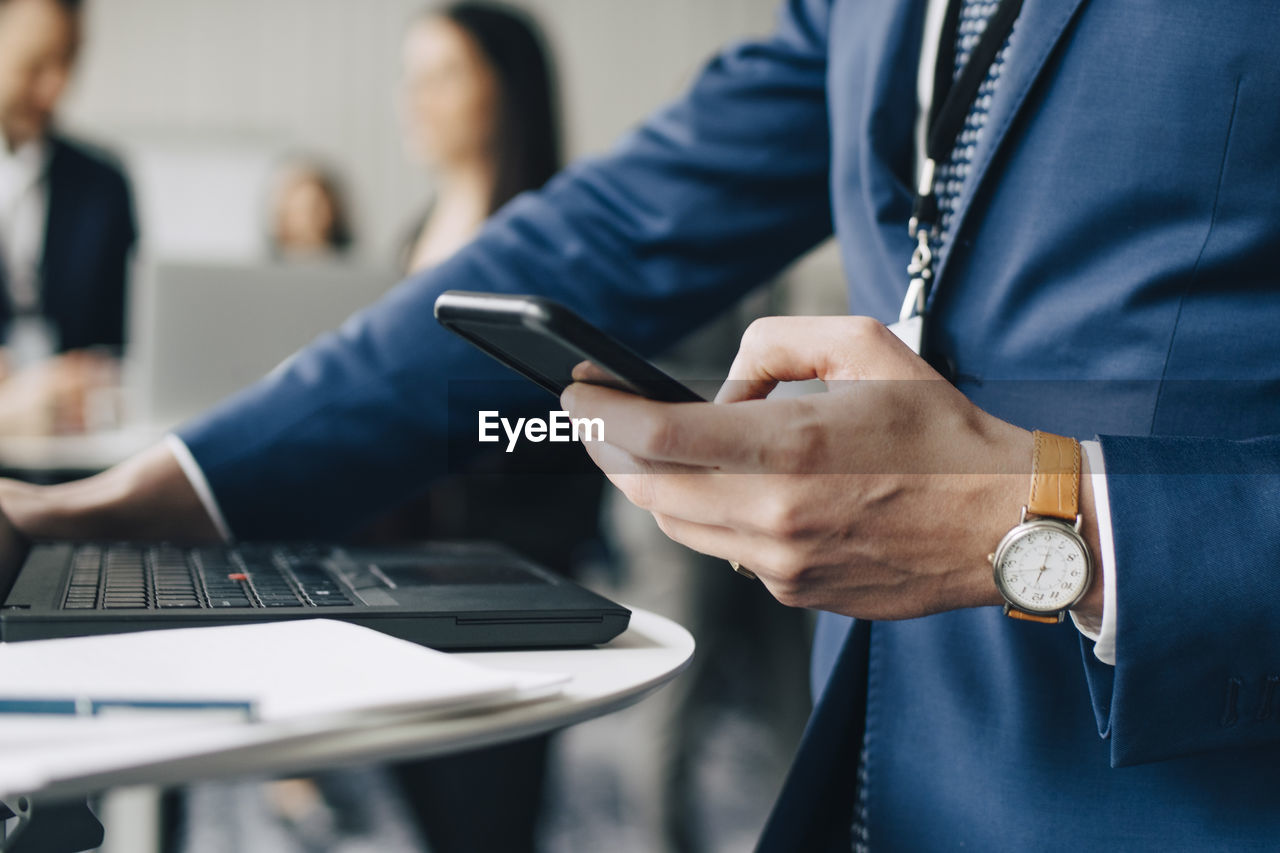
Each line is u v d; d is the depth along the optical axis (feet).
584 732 8.91
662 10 17.46
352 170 17.08
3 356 7.91
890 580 1.43
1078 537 1.40
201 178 16.76
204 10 16.70
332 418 2.19
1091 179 1.61
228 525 2.17
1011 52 1.68
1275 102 1.51
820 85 2.28
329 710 1.12
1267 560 1.40
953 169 1.80
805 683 6.80
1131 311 1.61
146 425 6.32
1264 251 1.55
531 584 1.83
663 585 6.49
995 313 1.72
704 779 7.72
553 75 6.28
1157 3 1.56
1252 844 1.57
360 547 2.21
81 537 2.10
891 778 1.82
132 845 3.90
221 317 6.34
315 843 6.79
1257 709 1.43
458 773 4.74
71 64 10.27
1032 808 1.68
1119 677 1.41
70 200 10.22
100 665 1.23
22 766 0.94
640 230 2.28
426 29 6.06
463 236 6.11
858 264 1.94
